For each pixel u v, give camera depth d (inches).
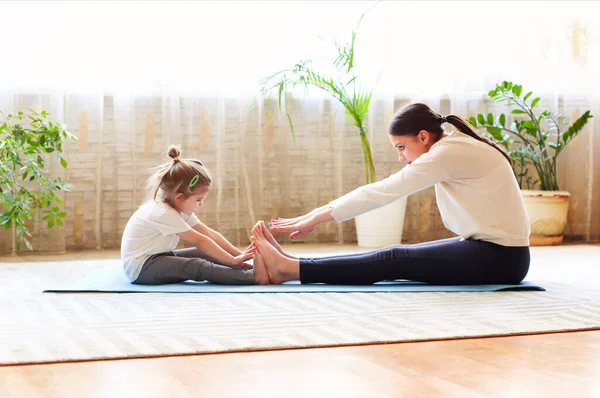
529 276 113.0
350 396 51.6
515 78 176.7
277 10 162.4
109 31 154.7
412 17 169.6
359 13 165.6
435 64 171.3
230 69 161.5
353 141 170.6
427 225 173.0
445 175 97.0
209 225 162.2
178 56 158.4
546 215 165.9
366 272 98.2
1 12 148.3
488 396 51.6
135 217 101.6
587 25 177.9
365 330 71.6
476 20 173.6
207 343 65.8
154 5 156.6
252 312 80.2
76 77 153.5
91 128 154.9
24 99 150.3
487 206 98.1
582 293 95.2
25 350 63.2
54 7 151.1
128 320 75.8
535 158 168.4
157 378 55.9
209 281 101.3
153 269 99.3
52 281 106.3
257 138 163.6
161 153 158.4
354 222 172.1
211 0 159.2
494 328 73.2
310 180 168.4
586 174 179.8
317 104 167.6
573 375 57.2
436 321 76.2
